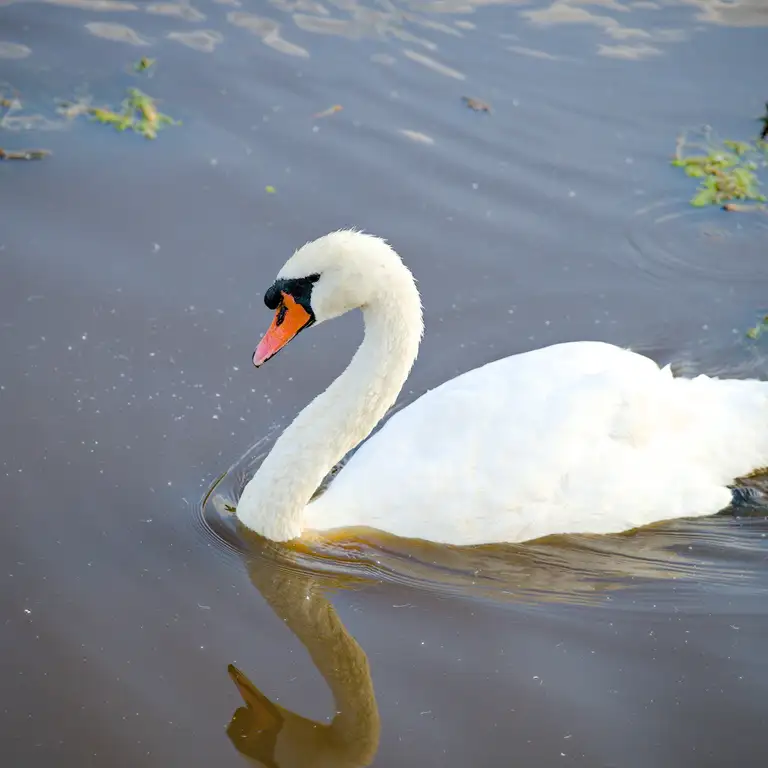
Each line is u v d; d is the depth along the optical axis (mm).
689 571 10617
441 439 10953
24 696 8984
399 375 10656
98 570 10211
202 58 16719
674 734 8883
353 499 10953
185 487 11180
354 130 15750
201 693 9141
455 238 14453
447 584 10445
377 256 10141
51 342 12562
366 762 8656
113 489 11023
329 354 13008
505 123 16000
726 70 16969
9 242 13742
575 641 9766
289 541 10789
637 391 11008
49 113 15695
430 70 16797
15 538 10406
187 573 10344
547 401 10953
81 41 16891
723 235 14750
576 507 10844
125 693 9078
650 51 17266
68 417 11727
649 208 15031
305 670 9430
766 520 11188
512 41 17406
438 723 8961
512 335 13367
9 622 9602
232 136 15555
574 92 16531
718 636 9828
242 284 13492
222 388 12305
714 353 13297
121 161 15070
